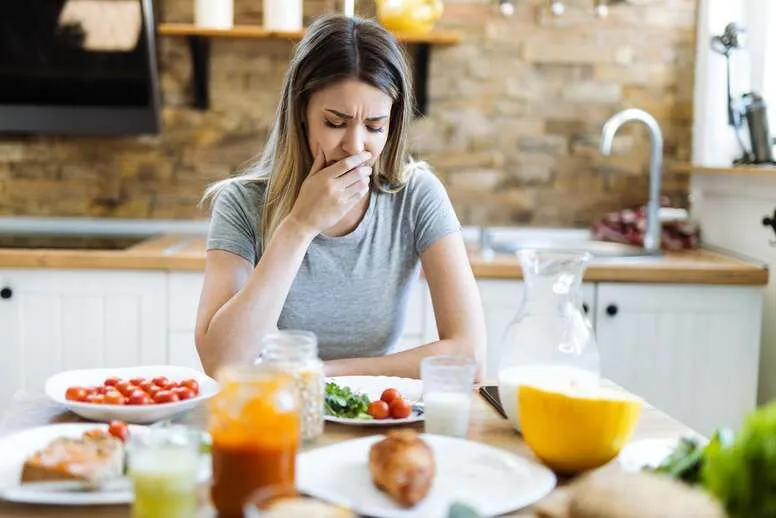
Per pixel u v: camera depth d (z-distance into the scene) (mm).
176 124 3221
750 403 2773
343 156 1720
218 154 3240
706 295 2730
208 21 2998
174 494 904
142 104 3105
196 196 3254
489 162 3275
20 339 2693
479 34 3217
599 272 2684
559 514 934
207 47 3158
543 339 1310
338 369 1653
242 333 1621
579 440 1138
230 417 975
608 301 2709
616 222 3166
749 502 892
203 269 2664
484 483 1088
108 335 2701
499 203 3293
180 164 3240
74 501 1006
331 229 1889
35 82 3057
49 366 2707
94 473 1047
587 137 3285
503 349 1357
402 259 1914
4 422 1338
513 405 1304
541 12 3221
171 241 2994
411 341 2701
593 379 1297
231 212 1877
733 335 2752
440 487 1072
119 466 1088
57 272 2676
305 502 847
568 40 3240
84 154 3223
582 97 3266
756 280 2719
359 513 994
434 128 3254
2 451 1176
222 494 979
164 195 3252
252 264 1881
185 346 2701
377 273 1897
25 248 2822
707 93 3164
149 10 2982
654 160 2975
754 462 895
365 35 1714
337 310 1894
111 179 3236
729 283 2719
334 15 1771
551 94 3260
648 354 2738
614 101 3275
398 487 1008
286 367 1238
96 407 1316
